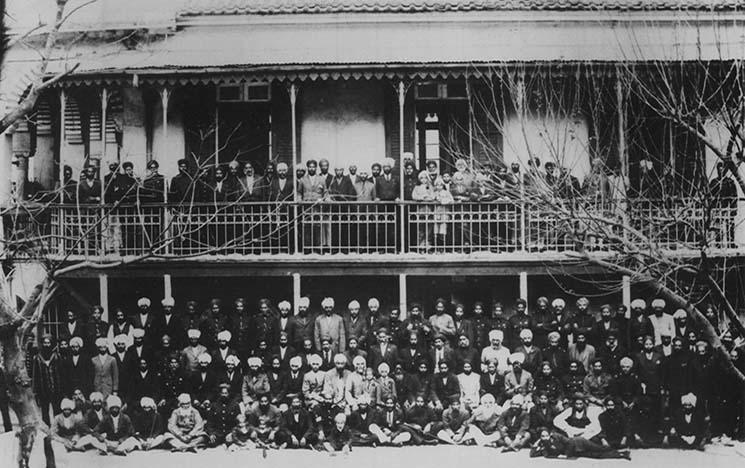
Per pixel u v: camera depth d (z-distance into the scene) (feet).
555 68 71.87
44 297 62.28
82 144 74.95
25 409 61.11
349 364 68.59
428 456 63.77
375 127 74.59
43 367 69.31
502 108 73.56
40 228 73.77
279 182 73.41
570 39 72.84
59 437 66.39
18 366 61.00
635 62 71.31
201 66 72.54
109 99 75.05
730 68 69.87
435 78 72.49
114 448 66.13
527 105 73.15
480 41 73.26
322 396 66.54
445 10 74.23
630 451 64.49
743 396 65.82
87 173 74.02
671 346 67.10
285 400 67.15
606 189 71.56
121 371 68.85
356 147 74.59
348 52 73.10
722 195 69.67
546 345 67.97
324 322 69.97
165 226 72.64
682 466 62.03
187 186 73.05
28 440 60.95
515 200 70.23
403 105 74.02
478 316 69.05
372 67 72.02
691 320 67.51
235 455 64.69
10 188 74.54
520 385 66.39
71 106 75.20
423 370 67.05
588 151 72.64
